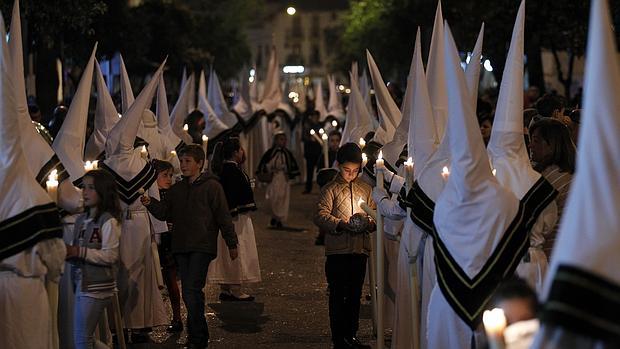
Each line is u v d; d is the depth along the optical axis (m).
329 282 10.59
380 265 9.59
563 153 8.70
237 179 13.44
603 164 4.48
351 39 69.31
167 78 47.12
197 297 10.62
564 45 30.88
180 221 10.62
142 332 11.38
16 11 8.95
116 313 9.57
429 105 9.88
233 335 11.62
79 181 10.08
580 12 25.98
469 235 7.41
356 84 16.81
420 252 9.06
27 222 7.75
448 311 7.49
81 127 10.28
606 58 4.55
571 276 4.37
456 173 7.43
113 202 8.84
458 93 7.32
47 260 7.85
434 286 8.22
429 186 8.57
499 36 27.89
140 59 39.59
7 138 7.76
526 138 12.16
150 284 11.30
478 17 27.95
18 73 8.87
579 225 4.46
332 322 10.52
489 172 7.46
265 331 11.84
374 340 11.20
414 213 8.59
